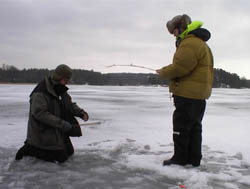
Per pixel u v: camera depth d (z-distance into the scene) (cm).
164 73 307
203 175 290
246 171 317
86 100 1602
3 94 2111
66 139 361
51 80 338
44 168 315
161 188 265
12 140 459
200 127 321
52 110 332
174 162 321
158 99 1786
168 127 623
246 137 521
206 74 302
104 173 304
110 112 943
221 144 457
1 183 274
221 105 1420
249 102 1697
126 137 499
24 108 1017
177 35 325
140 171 310
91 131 555
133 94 2597
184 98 304
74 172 305
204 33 305
